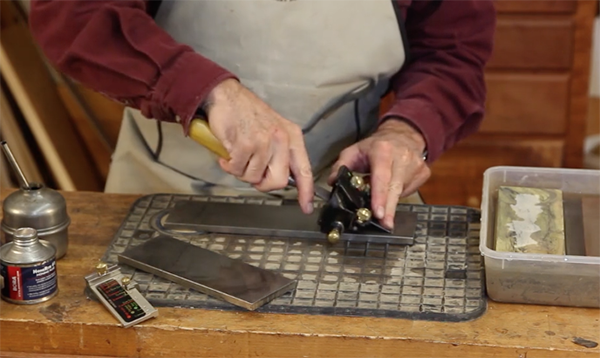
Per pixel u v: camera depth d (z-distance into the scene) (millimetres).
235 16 1114
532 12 1877
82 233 1009
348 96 1195
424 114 1122
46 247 853
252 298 834
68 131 1724
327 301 846
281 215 1027
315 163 1232
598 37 1944
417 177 1081
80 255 955
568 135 2000
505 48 1921
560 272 828
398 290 869
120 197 1110
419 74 1202
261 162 927
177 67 925
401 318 820
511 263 831
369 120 1253
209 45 1142
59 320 820
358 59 1161
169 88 925
